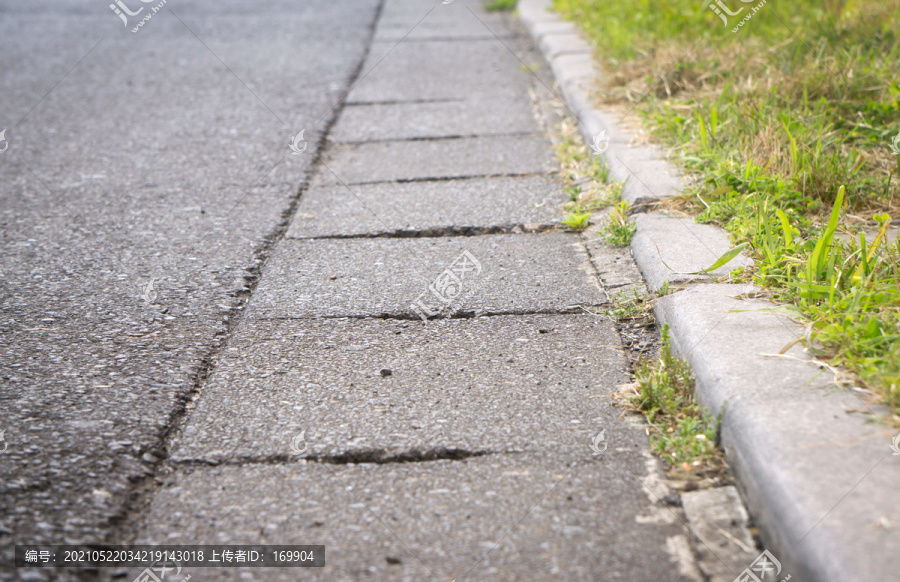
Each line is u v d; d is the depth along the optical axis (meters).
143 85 5.55
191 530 1.72
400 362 2.35
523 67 5.75
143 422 2.07
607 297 2.71
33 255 3.11
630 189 3.36
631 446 1.96
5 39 6.95
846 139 3.59
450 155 4.17
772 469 1.63
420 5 8.30
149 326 2.58
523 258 3.03
